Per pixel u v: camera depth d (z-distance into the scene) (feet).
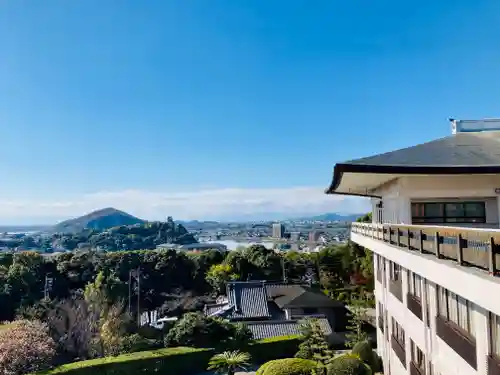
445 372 28.09
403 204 37.04
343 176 38.96
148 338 81.51
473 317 23.82
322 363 56.44
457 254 19.13
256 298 100.78
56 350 69.26
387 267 51.37
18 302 95.40
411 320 37.42
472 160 33.06
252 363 75.77
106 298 85.76
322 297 100.58
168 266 130.11
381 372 57.26
